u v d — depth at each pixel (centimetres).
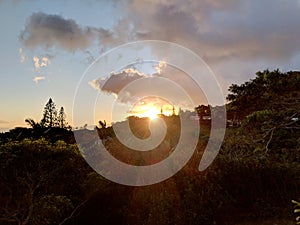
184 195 956
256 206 1034
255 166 1088
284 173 1106
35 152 779
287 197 1073
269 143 1320
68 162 820
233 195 1047
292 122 1303
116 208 913
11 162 752
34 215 767
